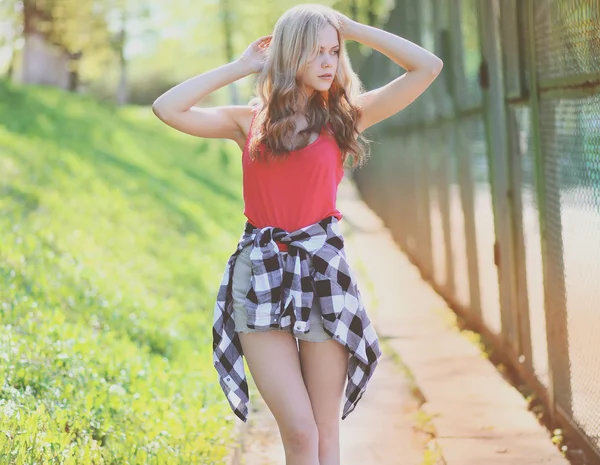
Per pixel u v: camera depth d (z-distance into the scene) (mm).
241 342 3062
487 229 6285
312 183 3020
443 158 8195
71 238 7422
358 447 4547
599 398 3732
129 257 7867
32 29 21859
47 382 4074
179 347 5805
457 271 7711
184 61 35000
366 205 19062
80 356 4602
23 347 4312
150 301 6668
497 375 5613
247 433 4695
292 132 3023
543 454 4188
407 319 7645
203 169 18234
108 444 3756
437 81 8242
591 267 3729
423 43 8711
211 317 7047
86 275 6410
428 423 4770
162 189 12094
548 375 4617
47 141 11727
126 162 13125
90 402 3961
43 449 3318
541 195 4527
